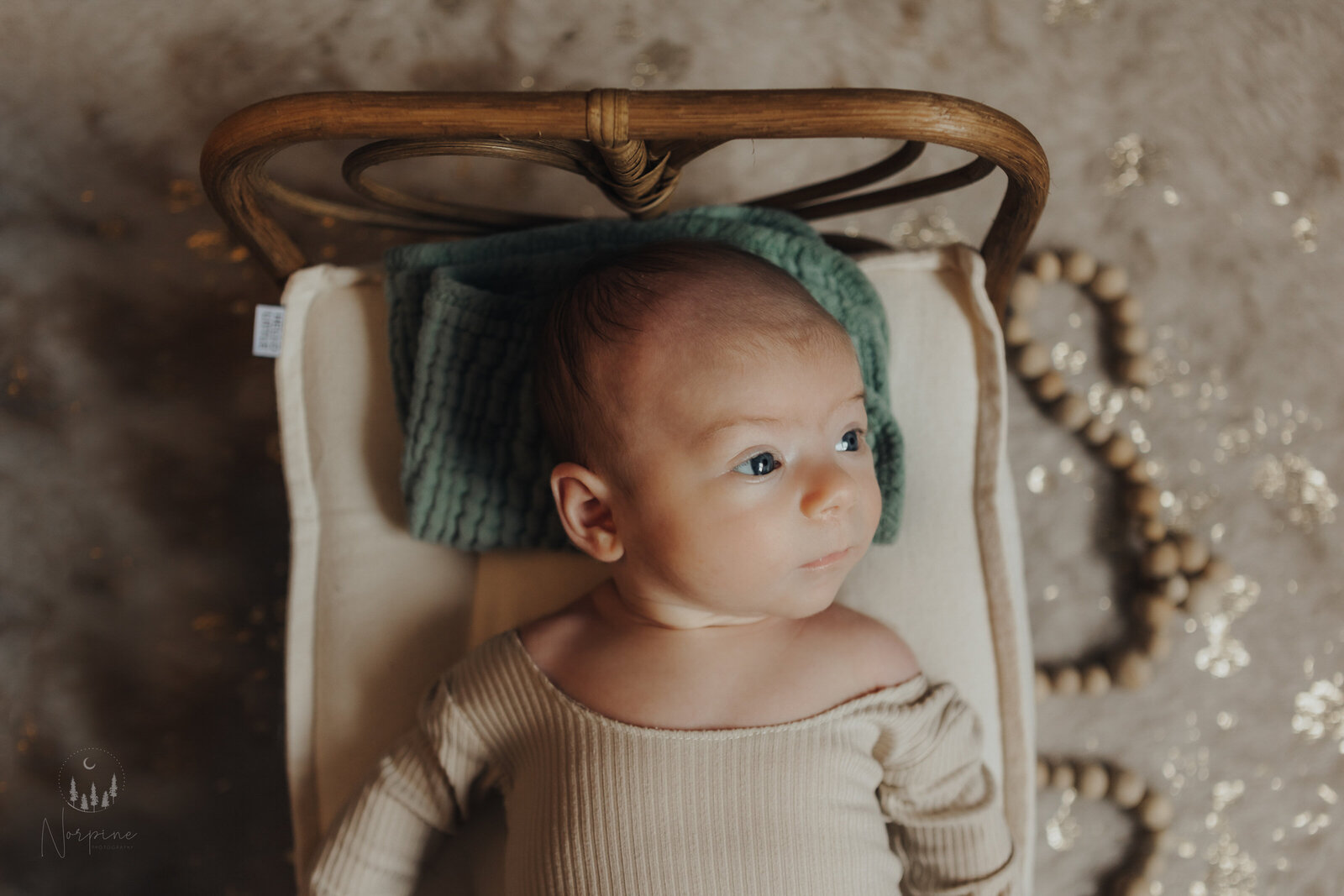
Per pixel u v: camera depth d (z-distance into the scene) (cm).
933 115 68
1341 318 141
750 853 75
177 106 144
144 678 139
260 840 137
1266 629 136
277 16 145
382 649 100
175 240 144
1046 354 137
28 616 139
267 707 139
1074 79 145
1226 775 134
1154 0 146
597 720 78
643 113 69
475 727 85
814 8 146
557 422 81
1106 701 136
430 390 96
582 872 76
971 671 96
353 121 72
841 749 79
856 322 95
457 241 100
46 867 136
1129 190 144
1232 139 145
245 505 141
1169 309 143
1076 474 140
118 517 140
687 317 74
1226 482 139
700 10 145
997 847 85
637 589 81
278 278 104
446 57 144
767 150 144
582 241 98
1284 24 146
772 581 74
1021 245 89
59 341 142
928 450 99
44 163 144
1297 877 132
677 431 73
